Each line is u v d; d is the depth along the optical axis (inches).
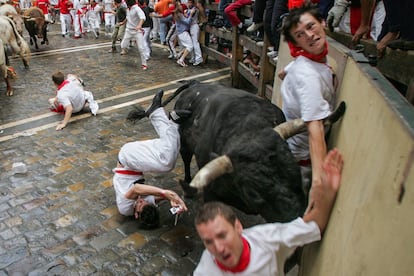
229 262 70.7
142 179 151.8
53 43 525.7
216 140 103.6
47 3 662.5
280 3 204.4
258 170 80.8
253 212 99.8
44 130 236.2
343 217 69.2
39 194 169.5
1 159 200.1
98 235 143.8
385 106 59.6
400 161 48.2
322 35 89.4
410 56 93.0
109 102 285.6
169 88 321.4
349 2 139.8
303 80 89.8
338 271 65.3
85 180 180.7
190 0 388.8
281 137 86.7
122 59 424.8
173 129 139.6
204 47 410.6
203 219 68.8
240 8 308.5
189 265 128.9
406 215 43.4
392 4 103.0
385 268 46.0
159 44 511.2
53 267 127.8
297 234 76.6
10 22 357.4
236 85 338.6
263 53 249.4
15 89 318.3
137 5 398.0
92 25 566.6
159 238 142.1
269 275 74.5
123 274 125.0
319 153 83.7
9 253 134.2
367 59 87.3
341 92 93.3
